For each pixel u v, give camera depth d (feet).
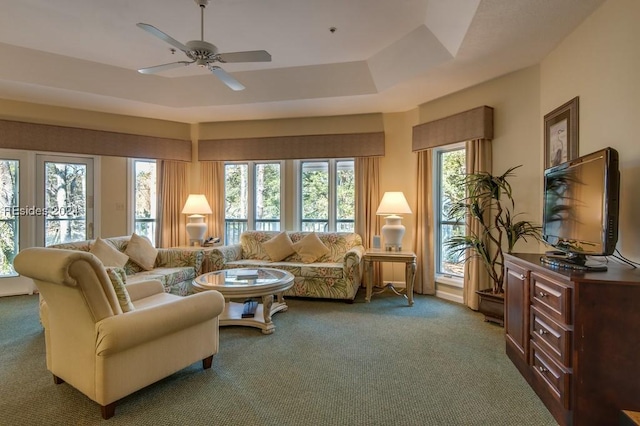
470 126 12.80
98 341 6.15
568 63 9.37
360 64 13.29
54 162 16.01
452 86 13.17
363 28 10.81
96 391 6.27
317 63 13.42
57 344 7.11
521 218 11.58
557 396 6.14
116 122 16.97
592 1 7.77
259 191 18.65
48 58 12.73
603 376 5.67
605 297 5.66
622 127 7.22
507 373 8.04
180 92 15.43
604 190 6.04
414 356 8.96
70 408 6.61
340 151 16.94
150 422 6.20
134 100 15.07
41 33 11.27
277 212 18.42
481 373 8.04
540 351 6.91
